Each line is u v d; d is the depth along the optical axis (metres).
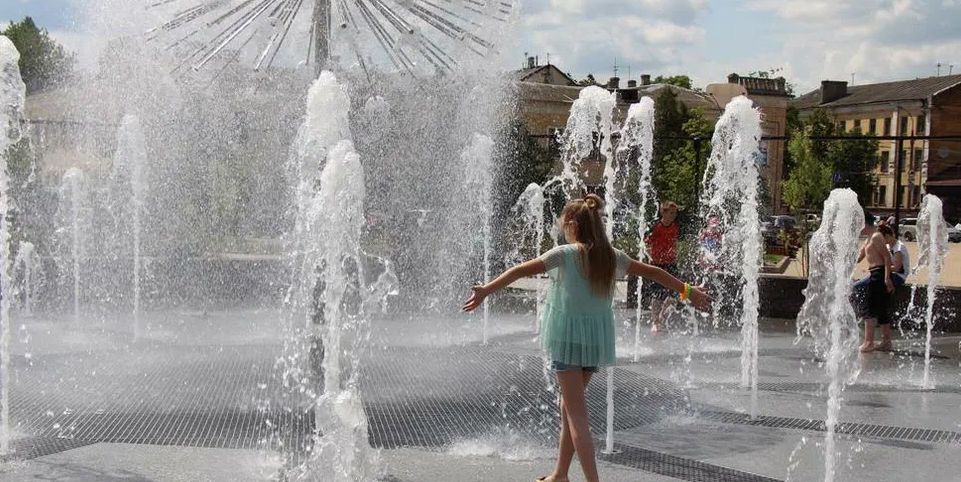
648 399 6.44
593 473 3.90
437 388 6.36
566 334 3.96
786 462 4.84
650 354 8.54
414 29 7.94
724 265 11.68
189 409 5.57
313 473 4.30
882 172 43.09
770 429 5.62
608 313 4.03
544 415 5.66
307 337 6.98
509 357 7.75
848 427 5.75
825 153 37.91
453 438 5.08
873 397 6.79
